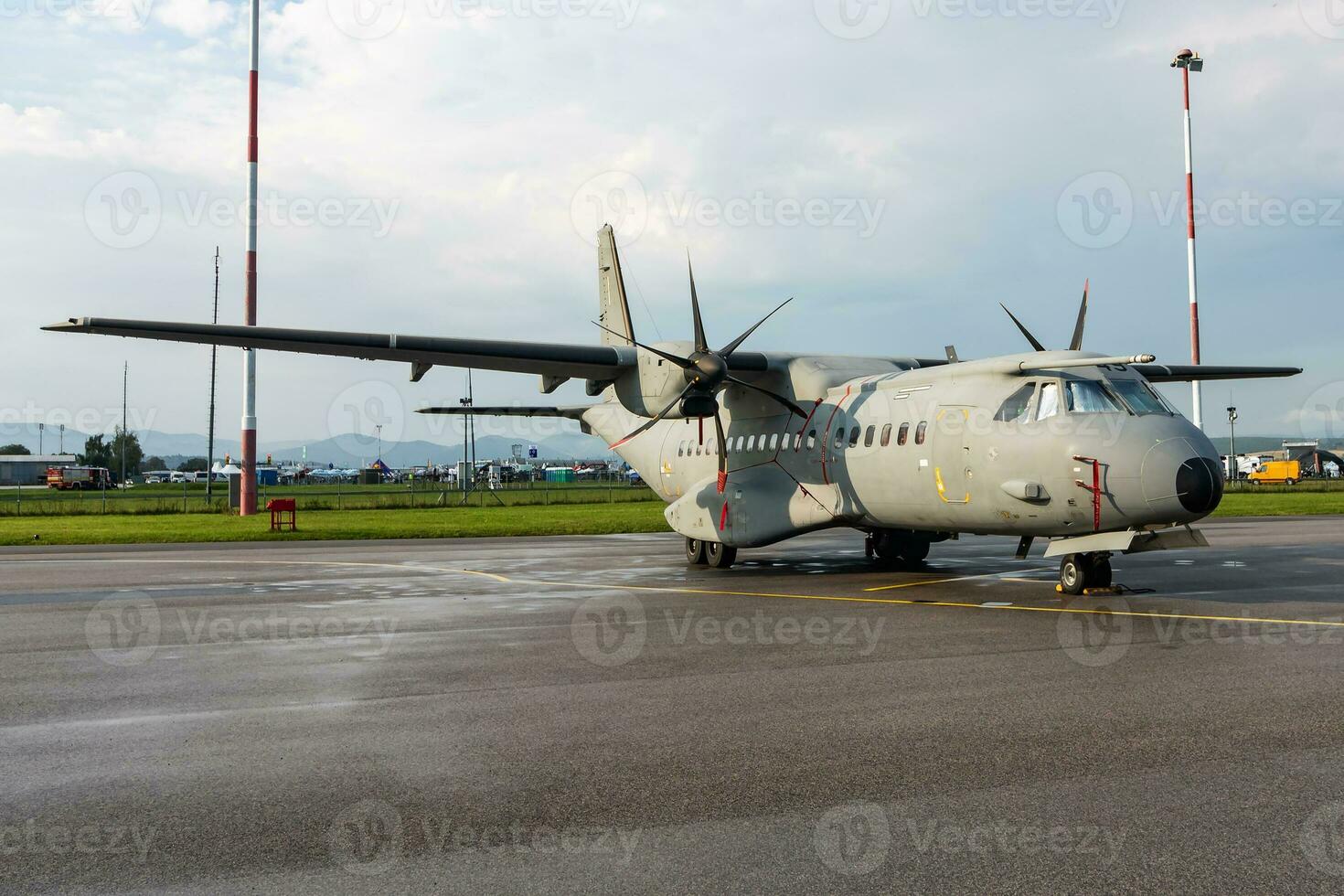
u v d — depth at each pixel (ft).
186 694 22.91
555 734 19.13
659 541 79.92
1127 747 17.74
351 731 19.42
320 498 176.55
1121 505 36.73
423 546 75.77
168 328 48.29
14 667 26.45
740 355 54.54
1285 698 21.52
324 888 12.02
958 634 30.83
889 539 54.13
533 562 60.23
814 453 51.55
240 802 15.19
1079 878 12.17
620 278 67.72
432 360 55.36
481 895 11.81
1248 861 12.60
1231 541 68.95
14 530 95.35
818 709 20.95
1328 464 276.21
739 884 12.10
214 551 70.95
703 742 18.45
